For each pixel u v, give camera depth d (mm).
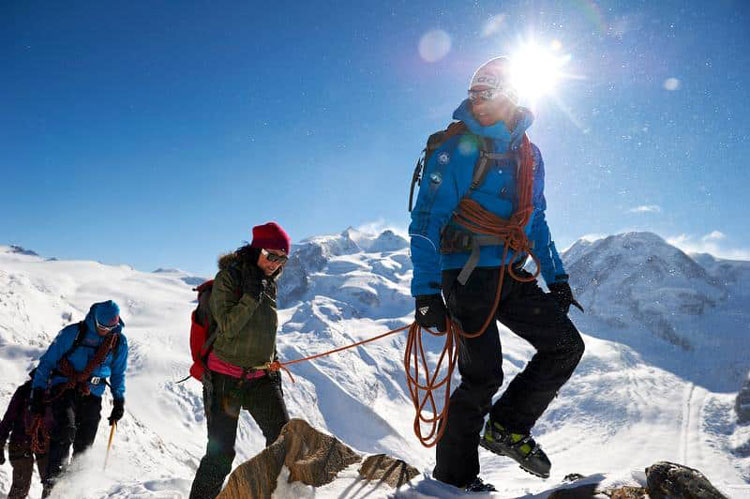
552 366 2916
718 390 138625
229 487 2242
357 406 116000
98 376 5695
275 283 3910
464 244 2896
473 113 2850
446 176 2883
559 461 109438
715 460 102750
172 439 65875
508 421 2971
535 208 3096
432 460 105562
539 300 2961
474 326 2873
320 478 2479
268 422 3699
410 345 3146
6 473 6809
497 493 2586
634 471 2402
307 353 144250
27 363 23453
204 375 3682
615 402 130500
